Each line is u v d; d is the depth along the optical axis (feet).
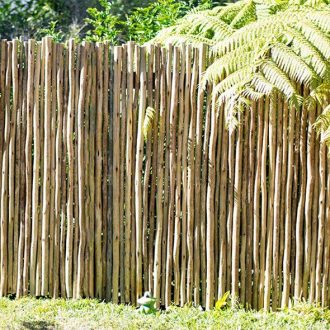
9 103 23.62
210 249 23.91
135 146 23.98
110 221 23.93
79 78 23.73
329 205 24.00
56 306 22.86
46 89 23.57
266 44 23.63
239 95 23.26
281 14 24.49
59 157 23.71
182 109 23.94
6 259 23.76
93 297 23.91
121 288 23.94
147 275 24.06
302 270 24.20
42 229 23.67
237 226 23.95
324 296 24.08
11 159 23.63
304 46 23.26
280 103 23.91
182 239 23.98
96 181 23.82
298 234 24.02
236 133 23.98
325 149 23.93
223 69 24.17
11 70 23.65
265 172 24.02
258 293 24.13
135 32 30.55
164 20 29.81
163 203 24.09
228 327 21.67
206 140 23.99
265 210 24.04
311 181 23.94
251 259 24.17
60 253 23.85
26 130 23.71
